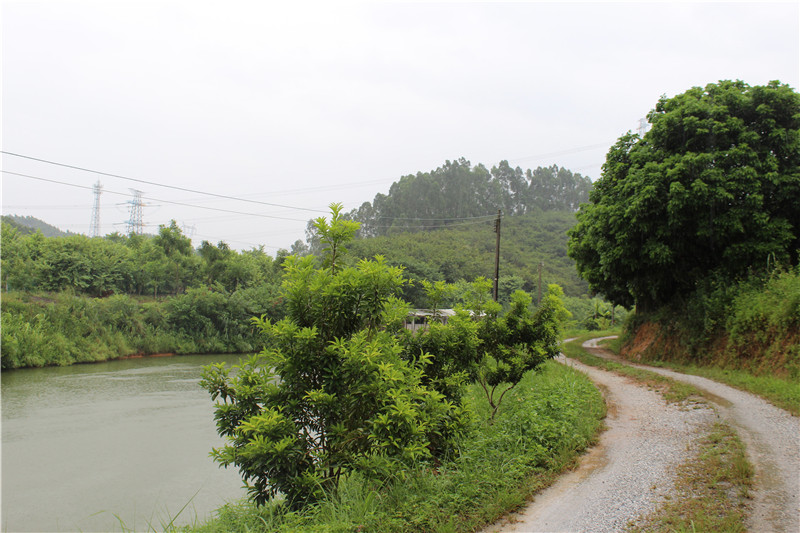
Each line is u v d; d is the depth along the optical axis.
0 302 33.22
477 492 5.90
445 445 6.71
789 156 17.23
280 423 5.25
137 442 15.12
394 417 5.31
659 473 6.58
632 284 22.06
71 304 36.50
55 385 25.25
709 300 17.81
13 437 15.66
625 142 22.91
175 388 24.64
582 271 26.14
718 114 17.67
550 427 8.31
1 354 29.28
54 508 10.22
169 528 6.52
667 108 19.86
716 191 16.62
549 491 6.26
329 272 6.25
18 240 42.56
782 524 4.78
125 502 10.51
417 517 5.14
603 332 44.59
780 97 17.20
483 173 154.75
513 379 10.14
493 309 10.19
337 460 5.60
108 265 46.16
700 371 16.23
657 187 17.98
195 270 52.12
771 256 16.48
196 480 11.87
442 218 134.12
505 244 113.19
